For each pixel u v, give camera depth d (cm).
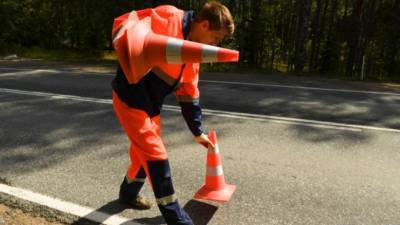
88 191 358
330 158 452
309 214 327
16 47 2166
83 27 2319
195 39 263
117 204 334
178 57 228
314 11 2730
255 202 344
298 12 2414
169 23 253
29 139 508
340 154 465
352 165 432
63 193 353
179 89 290
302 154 462
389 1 2108
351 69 2125
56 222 305
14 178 386
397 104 741
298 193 362
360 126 582
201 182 381
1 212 316
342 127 575
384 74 2277
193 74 281
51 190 359
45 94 789
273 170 412
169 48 228
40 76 1045
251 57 1795
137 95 263
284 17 2806
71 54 2195
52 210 322
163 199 269
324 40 2556
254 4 1842
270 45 2178
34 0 2372
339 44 2258
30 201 336
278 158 447
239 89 866
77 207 328
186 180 385
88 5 2147
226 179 388
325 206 340
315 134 539
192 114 298
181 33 257
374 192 369
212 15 254
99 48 2375
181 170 408
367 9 2152
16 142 495
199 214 323
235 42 1731
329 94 829
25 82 938
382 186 382
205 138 318
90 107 681
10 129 551
